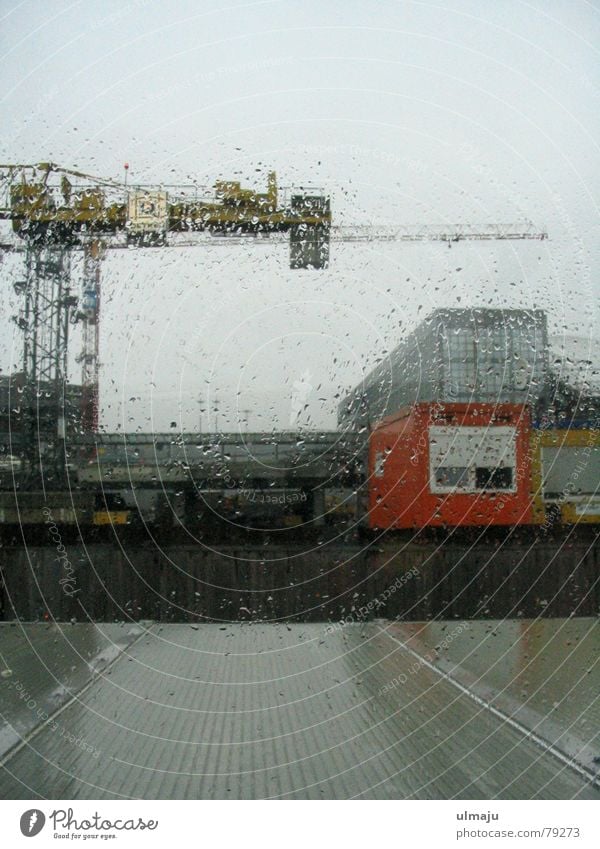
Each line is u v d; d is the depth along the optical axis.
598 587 6.22
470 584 6.12
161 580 5.73
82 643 2.14
